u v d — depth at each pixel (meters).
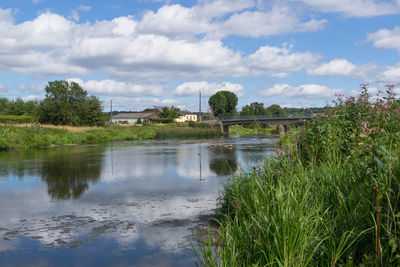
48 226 6.09
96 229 5.89
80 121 57.34
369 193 3.56
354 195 4.11
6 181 10.74
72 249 5.00
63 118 55.31
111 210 7.12
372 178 3.33
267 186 5.34
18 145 26.20
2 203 7.82
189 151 22.59
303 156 7.12
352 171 4.93
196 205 7.45
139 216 6.65
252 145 28.22
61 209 7.25
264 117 67.06
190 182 10.31
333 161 5.91
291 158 6.96
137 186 9.77
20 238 5.48
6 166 14.45
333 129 6.82
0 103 85.88
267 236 3.53
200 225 5.99
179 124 74.88
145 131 51.25
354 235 3.66
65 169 13.47
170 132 50.75
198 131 55.03
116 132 46.91
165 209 7.14
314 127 7.05
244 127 90.44
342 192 4.54
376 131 3.56
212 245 4.87
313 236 3.60
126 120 111.56
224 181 10.30
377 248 3.22
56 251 4.93
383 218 3.68
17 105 75.19
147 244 5.15
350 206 4.09
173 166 14.23
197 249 4.87
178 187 9.54
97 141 38.00
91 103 58.91
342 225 3.91
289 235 3.25
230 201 6.18
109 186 9.82
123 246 5.10
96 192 8.98
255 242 3.67
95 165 14.78
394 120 5.71
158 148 26.30
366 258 3.30
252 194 5.24
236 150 22.38
